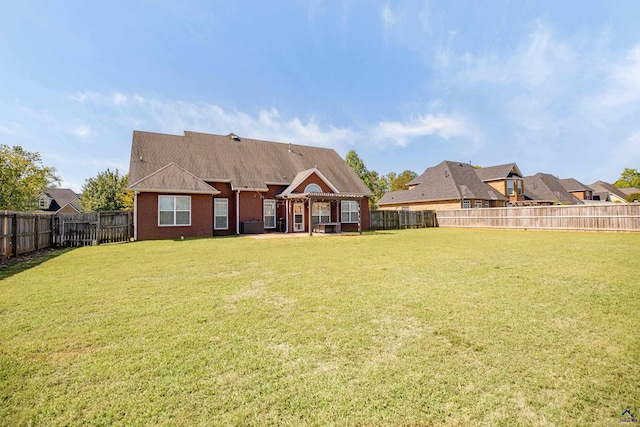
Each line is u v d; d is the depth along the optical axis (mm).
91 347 3180
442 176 33938
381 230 22844
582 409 2152
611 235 15422
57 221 13609
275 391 2410
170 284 5777
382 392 2379
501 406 2201
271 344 3207
